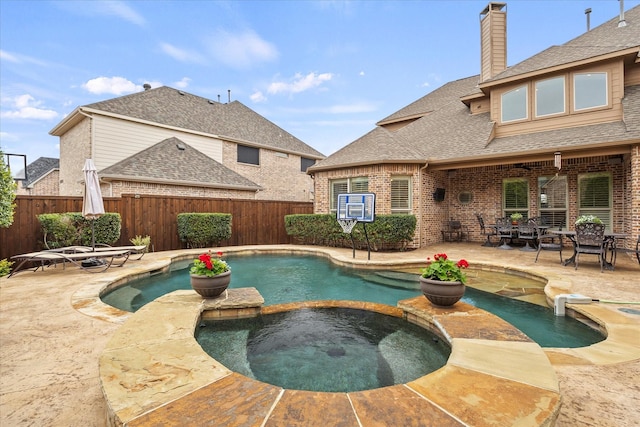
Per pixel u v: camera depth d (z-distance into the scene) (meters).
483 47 14.05
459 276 4.11
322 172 12.76
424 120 14.88
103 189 12.75
